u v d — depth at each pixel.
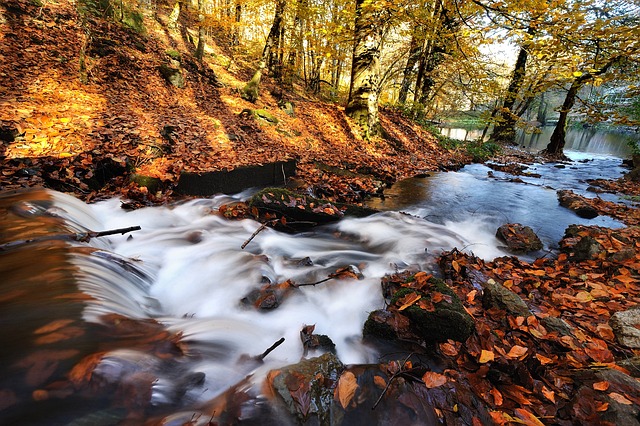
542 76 10.52
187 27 17.73
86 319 2.05
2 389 1.48
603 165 15.14
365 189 7.97
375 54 12.12
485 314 3.16
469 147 16.12
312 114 12.88
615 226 6.48
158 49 12.12
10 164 4.89
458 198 8.27
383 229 5.70
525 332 2.92
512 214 7.18
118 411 1.56
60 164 5.23
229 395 1.90
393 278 3.66
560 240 5.72
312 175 8.12
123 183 5.73
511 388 2.32
